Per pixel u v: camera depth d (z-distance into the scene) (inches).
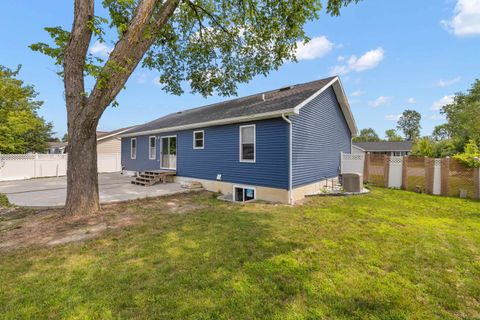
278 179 301.9
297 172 311.0
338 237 170.6
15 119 552.7
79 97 218.1
